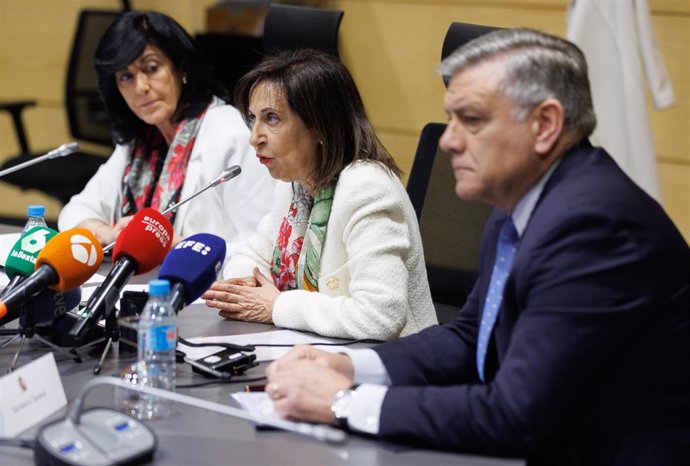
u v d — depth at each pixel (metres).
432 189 2.87
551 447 1.82
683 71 4.78
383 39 5.45
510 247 1.91
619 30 3.00
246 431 1.75
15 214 6.65
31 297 2.06
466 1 5.21
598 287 1.69
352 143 2.54
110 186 3.57
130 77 3.31
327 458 1.65
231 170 2.46
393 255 2.39
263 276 2.57
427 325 2.52
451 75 1.80
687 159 4.84
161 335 1.88
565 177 1.80
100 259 2.15
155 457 1.64
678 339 1.78
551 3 5.02
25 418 1.76
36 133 6.83
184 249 2.13
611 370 1.78
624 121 3.01
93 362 2.10
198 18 5.89
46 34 6.64
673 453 1.78
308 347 1.95
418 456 1.68
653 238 1.74
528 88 1.74
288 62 2.51
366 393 1.75
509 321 1.81
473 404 1.69
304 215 2.65
